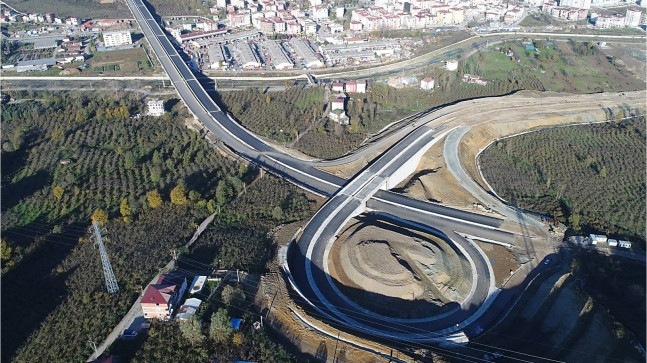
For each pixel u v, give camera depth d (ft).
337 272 492.95
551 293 469.57
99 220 520.42
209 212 558.15
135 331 398.01
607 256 524.11
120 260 471.21
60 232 519.19
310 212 577.43
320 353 382.01
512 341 420.36
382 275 473.67
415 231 547.90
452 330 435.94
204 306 414.00
